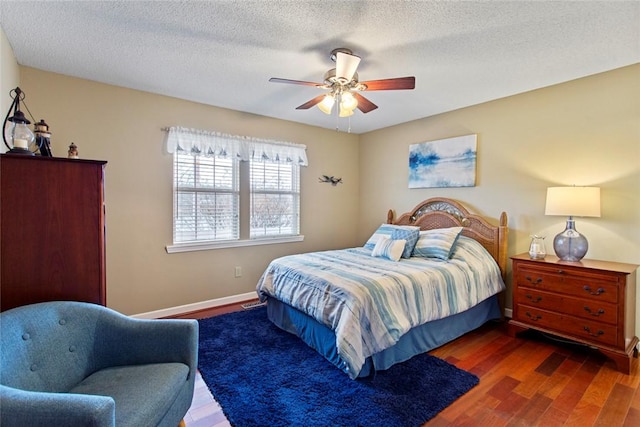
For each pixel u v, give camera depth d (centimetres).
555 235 297
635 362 241
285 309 297
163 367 150
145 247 321
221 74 276
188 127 342
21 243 149
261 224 405
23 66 259
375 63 252
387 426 171
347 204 496
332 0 174
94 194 165
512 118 329
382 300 224
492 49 229
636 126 255
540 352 259
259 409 184
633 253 257
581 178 283
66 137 278
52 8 182
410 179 426
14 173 148
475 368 232
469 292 281
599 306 239
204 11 185
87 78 284
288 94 324
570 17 190
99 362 157
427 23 196
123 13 188
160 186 328
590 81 277
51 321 144
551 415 181
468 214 358
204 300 360
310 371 226
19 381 124
